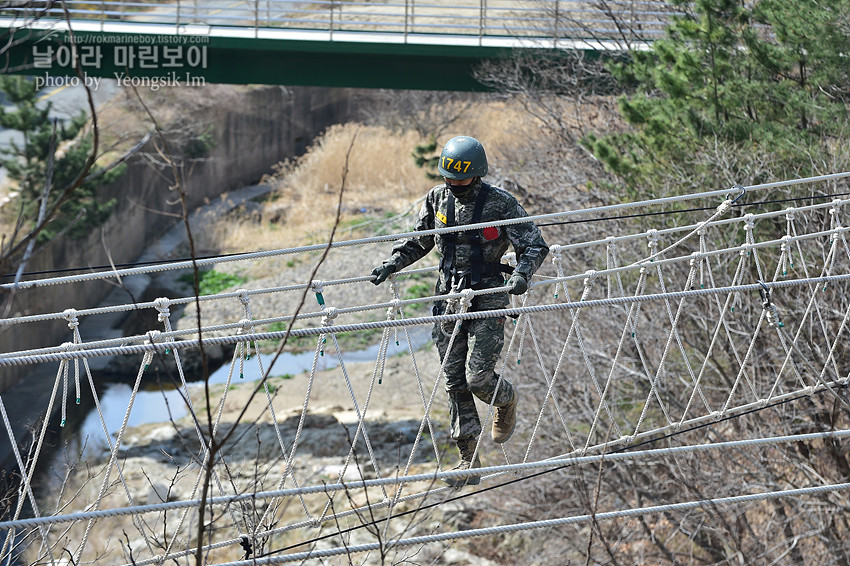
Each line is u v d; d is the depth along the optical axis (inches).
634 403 654.5
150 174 1354.6
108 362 1027.3
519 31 1083.9
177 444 831.7
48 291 1040.8
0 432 847.1
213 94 1509.6
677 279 639.8
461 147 264.4
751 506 597.3
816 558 574.6
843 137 597.9
